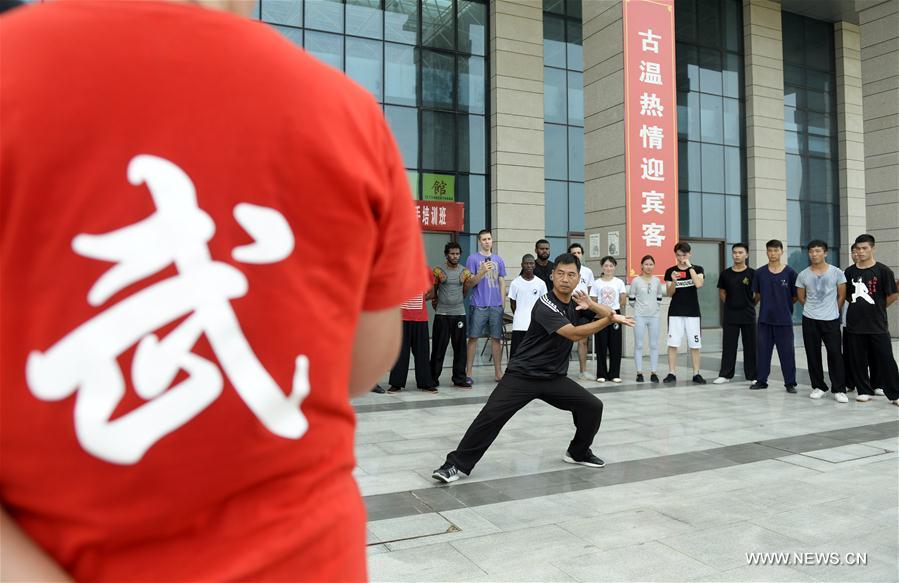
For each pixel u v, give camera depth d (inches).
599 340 328.8
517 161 519.5
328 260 25.6
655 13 392.2
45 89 21.6
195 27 24.3
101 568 22.7
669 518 131.3
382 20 498.9
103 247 21.8
